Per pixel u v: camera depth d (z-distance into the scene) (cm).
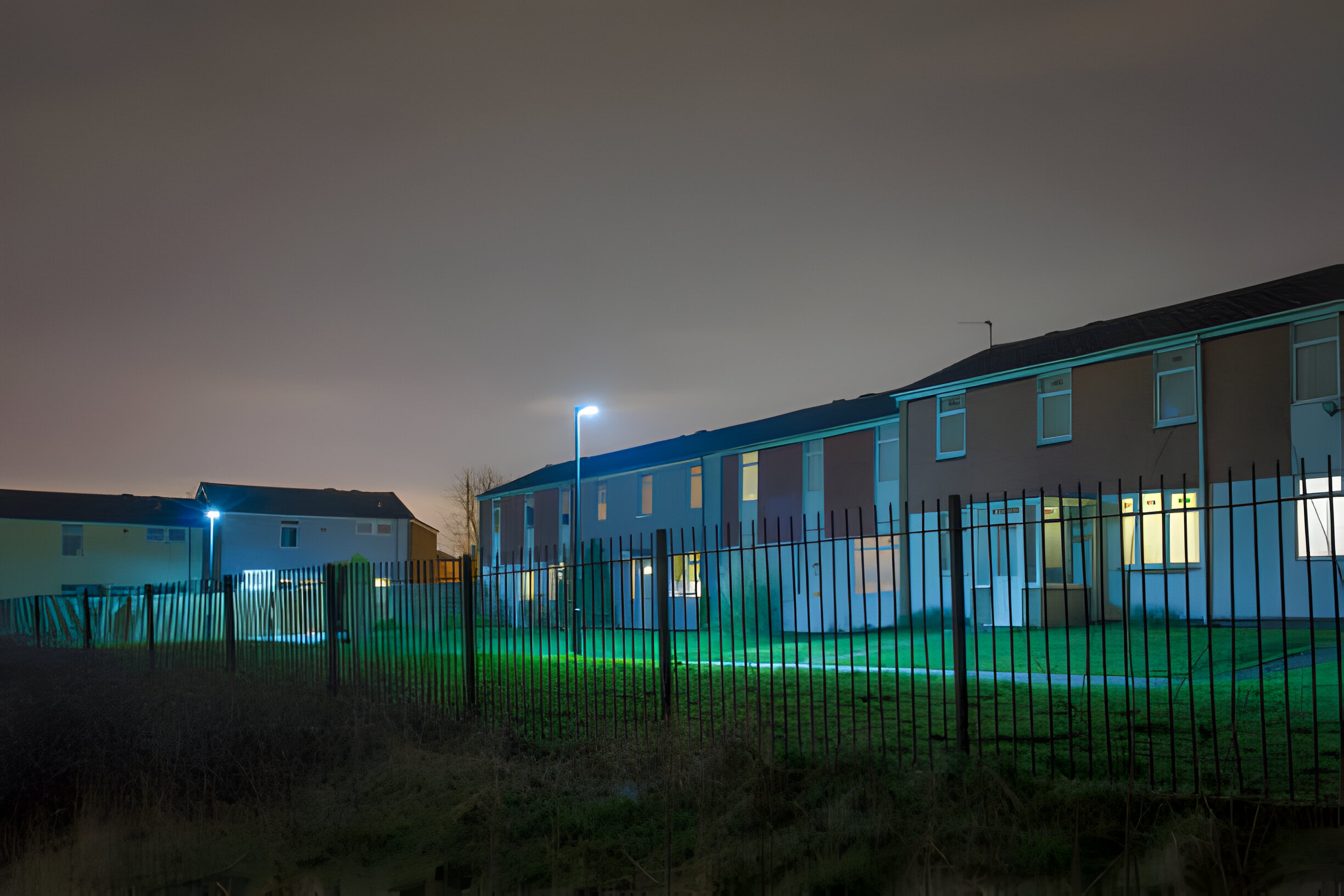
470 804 778
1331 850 545
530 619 1095
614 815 738
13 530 6034
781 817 691
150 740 1008
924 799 646
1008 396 2522
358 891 661
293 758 961
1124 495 2228
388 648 1258
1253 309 2072
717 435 4059
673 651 930
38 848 758
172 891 684
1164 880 538
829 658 1608
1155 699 1011
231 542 6681
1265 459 1983
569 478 4556
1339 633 571
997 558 2389
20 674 1794
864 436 3048
